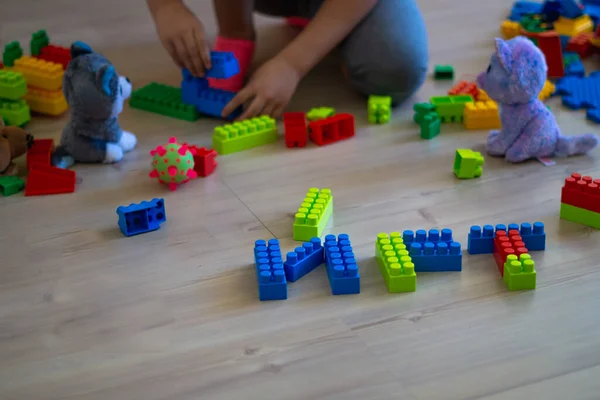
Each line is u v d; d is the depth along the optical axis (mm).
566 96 1668
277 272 1092
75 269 1186
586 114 1613
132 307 1099
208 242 1240
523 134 1435
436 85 1793
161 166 1369
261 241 1167
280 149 1544
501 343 1003
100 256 1214
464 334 1021
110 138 1482
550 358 975
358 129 1613
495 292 1099
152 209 1271
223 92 1650
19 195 1395
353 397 925
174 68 1914
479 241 1176
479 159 1383
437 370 961
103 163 1496
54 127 1642
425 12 2207
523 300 1080
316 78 1852
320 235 1241
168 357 1003
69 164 1485
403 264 1106
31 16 2254
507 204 1314
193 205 1349
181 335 1041
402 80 1641
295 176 1435
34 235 1273
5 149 1411
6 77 1582
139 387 955
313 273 1157
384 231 1251
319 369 971
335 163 1477
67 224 1302
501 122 1470
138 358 1004
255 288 1127
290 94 1623
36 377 979
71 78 1425
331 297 1103
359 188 1385
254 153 1532
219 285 1138
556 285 1107
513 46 1402
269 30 2107
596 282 1109
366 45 1646
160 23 1648
